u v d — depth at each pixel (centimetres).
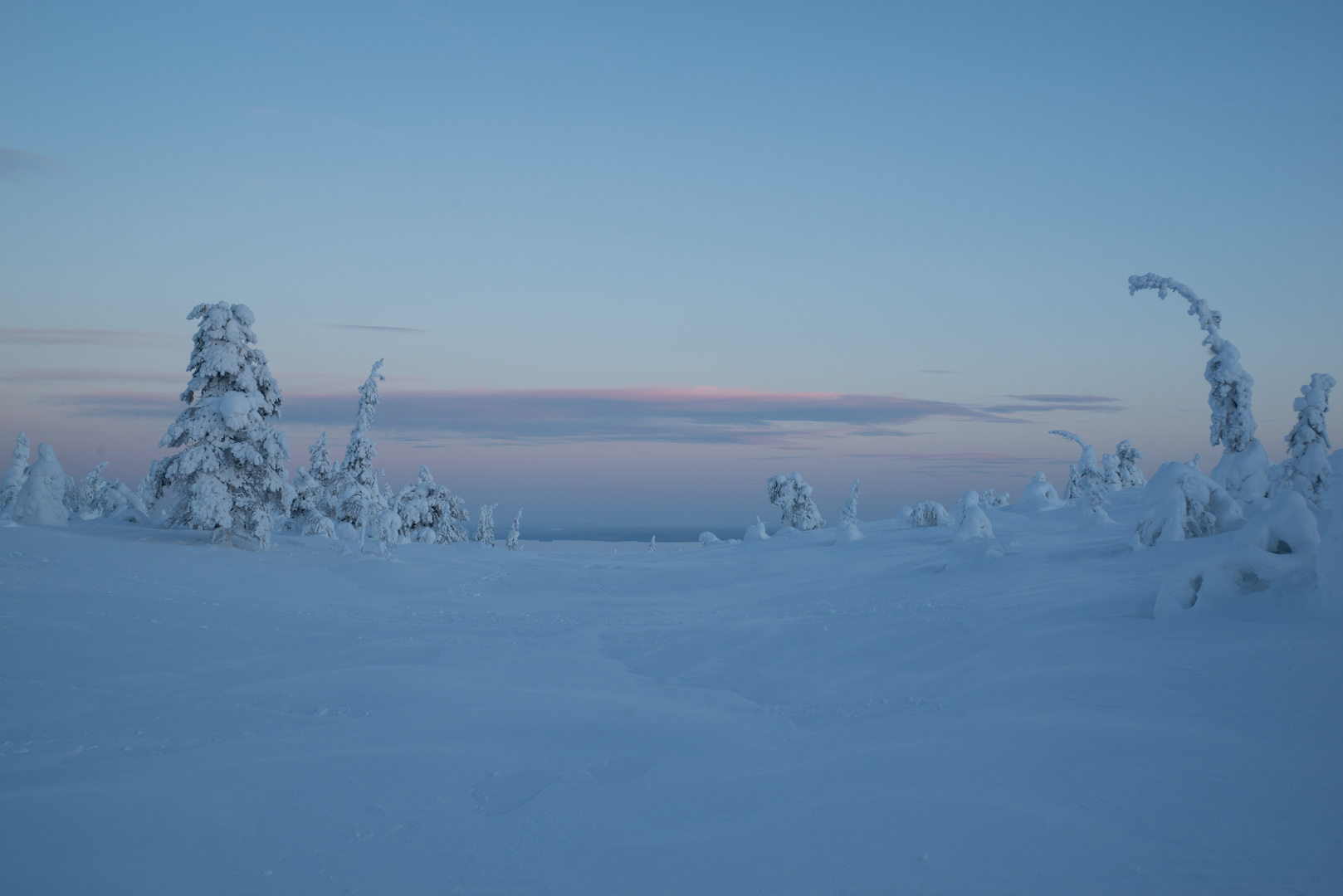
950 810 567
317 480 4597
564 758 745
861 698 973
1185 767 602
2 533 2459
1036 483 4794
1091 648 986
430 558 3269
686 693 1049
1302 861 453
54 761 729
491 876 495
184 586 2161
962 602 1659
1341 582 973
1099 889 438
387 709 942
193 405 2773
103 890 473
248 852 534
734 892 465
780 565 3444
